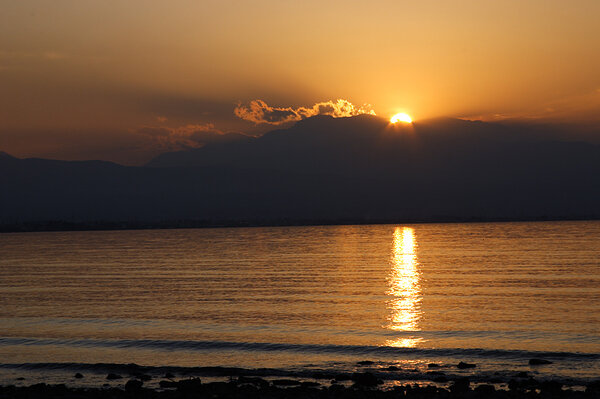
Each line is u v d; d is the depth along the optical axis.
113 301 76.12
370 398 32.03
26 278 108.56
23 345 47.56
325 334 52.28
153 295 82.50
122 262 149.25
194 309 68.44
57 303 74.38
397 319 60.28
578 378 36.66
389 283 96.19
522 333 51.84
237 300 76.31
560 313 62.34
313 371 38.75
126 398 32.44
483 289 84.94
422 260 144.38
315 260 151.50
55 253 190.00
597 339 49.16
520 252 160.88
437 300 74.56
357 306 70.31
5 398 32.53
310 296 80.19
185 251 198.25
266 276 110.19
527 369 38.97
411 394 32.62
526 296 76.12
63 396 32.88
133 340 48.78
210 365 41.22
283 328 55.56
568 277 97.69
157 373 38.53
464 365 39.81
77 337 51.22
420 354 43.75
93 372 38.88
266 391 33.22
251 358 43.03
